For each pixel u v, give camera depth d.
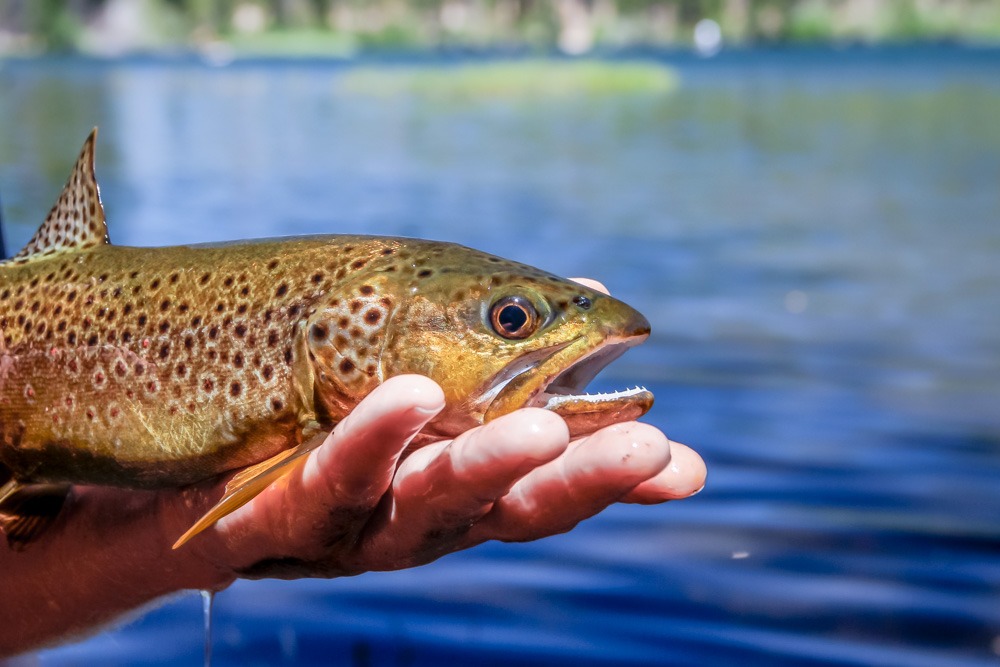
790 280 13.63
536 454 1.85
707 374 9.02
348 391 2.30
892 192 23.58
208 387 2.33
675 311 11.65
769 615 5.04
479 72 75.25
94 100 50.47
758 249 16.12
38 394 2.43
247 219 17.94
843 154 31.52
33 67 100.88
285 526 2.09
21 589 2.49
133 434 2.36
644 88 67.94
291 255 2.40
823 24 182.38
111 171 24.61
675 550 5.69
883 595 5.17
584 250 15.73
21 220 14.66
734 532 5.93
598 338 2.30
